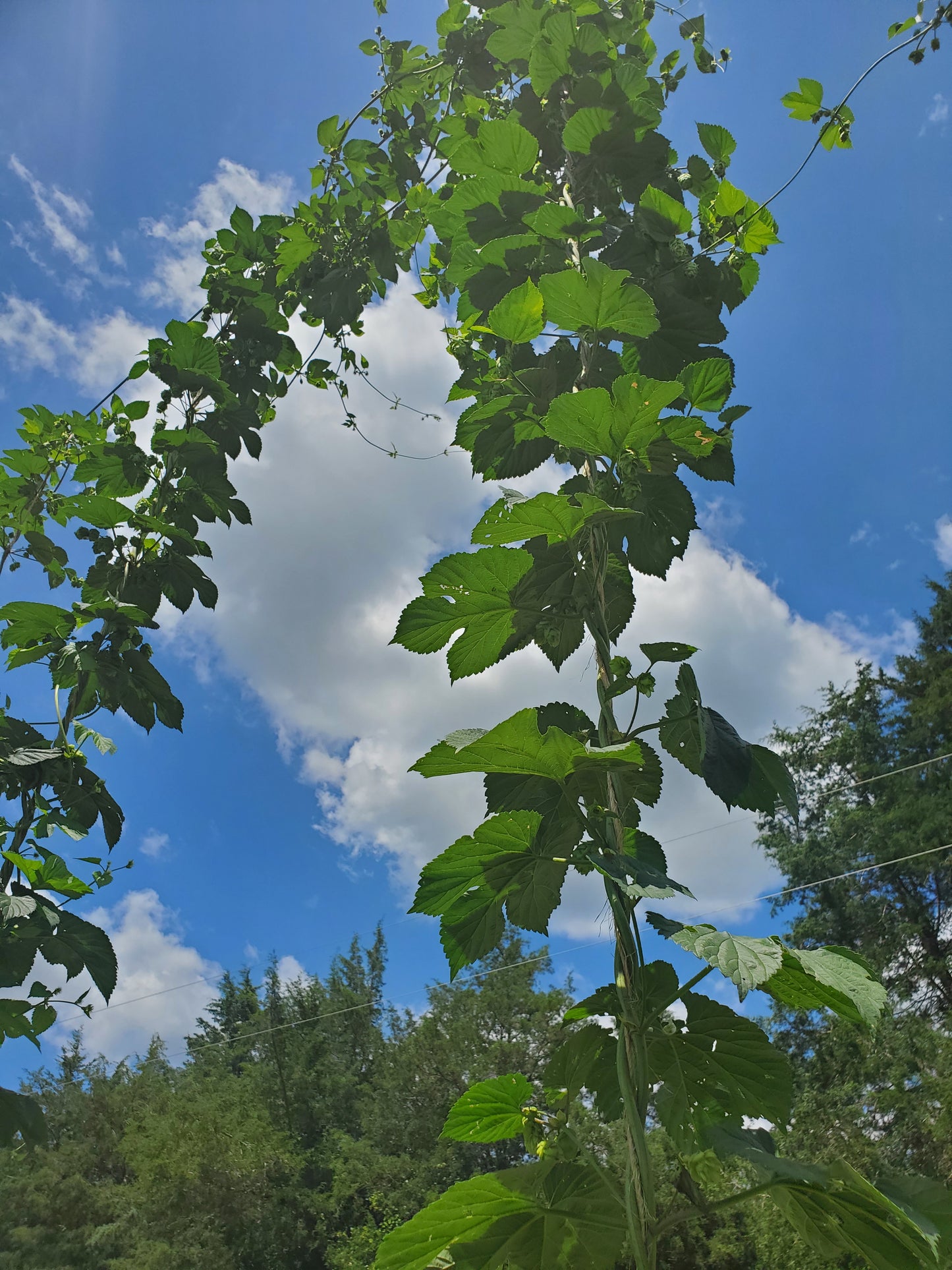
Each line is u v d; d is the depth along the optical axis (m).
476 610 1.74
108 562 3.43
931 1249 1.13
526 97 2.87
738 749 1.57
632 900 1.47
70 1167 18.00
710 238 2.54
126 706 3.23
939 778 16.30
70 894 2.86
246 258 4.22
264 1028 24.45
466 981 21.55
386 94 4.07
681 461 2.00
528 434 2.23
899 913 15.71
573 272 1.88
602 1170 1.38
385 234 4.13
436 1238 1.34
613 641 2.00
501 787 1.65
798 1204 1.31
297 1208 17.67
